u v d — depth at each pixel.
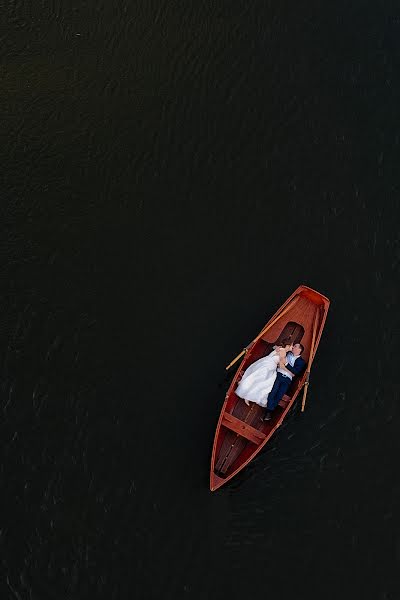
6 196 26.73
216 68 29.58
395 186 27.08
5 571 20.12
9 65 29.45
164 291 24.95
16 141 27.88
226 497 21.41
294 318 23.39
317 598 20.19
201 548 20.75
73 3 30.59
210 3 30.69
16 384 23.05
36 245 25.78
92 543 20.67
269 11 30.55
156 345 23.92
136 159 27.64
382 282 25.19
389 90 29.00
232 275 25.30
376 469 21.98
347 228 26.25
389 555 20.77
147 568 20.42
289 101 28.84
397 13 30.47
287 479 21.75
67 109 28.61
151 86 29.16
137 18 30.55
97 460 21.91
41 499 21.23
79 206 26.66
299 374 22.61
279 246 25.88
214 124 28.39
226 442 21.45
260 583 20.36
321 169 27.44
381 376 23.50
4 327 24.06
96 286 25.00
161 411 22.75
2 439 22.09
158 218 26.44
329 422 22.67
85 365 23.50
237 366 23.56
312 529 21.08
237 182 27.20
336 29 30.25
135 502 21.28
